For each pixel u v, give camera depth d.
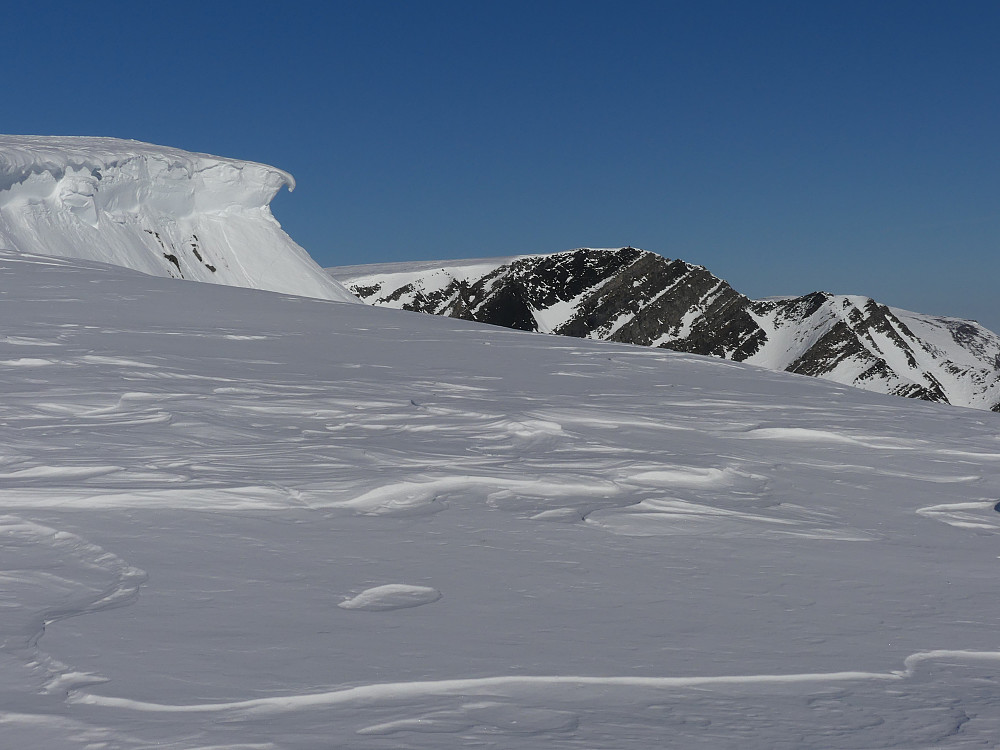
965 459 7.11
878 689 2.60
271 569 3.45
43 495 4.23
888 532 4.75
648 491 5.21
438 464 5.38
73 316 11.43
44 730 2.10
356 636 2.81
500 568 3.64
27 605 2.96
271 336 11.08
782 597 3.49
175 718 2.20
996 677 2.73
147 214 31.03
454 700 2.39
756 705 2.45
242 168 33.78
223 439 5.79
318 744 2.09
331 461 5.26
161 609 2.96
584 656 2.75
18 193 26.27
